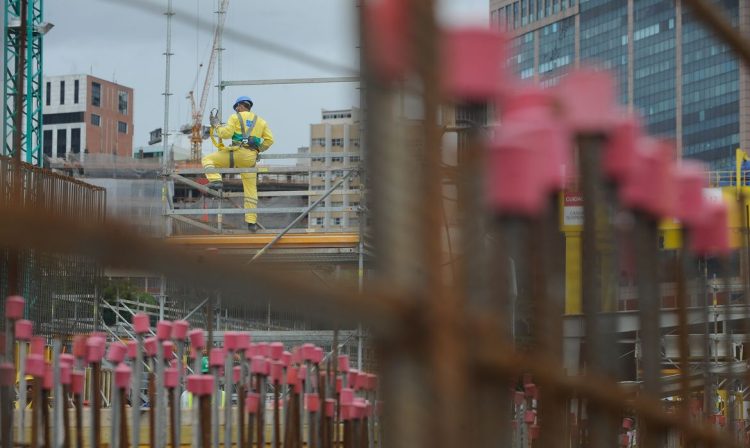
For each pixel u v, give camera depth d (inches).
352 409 553.9
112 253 85.3
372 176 117.3
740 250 286.8
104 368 624.1
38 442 465.1
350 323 111.3
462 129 136.8
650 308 212.4
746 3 273.0
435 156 120.5
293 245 1572.3
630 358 217.5
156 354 527.2
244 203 1716.3
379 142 116.6
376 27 116.6
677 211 234.1
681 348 261.1
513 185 148.1
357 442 551.8
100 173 1438.2
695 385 292.7
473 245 137.3
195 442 462.6
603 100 185.8
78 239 82.7
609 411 199.8
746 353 315.9
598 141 187.2
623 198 200.5
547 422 168.2
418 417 117.6
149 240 88.5
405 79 118.5
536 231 154.8
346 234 1555.1
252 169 1706.4
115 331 1374.3
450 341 121.7
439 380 119.6
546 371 162.9
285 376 558.3
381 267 116.0
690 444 274.8
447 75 122.3
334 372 582.2
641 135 203.5
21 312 475.5
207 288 93.7
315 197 1669.5
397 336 116.1
